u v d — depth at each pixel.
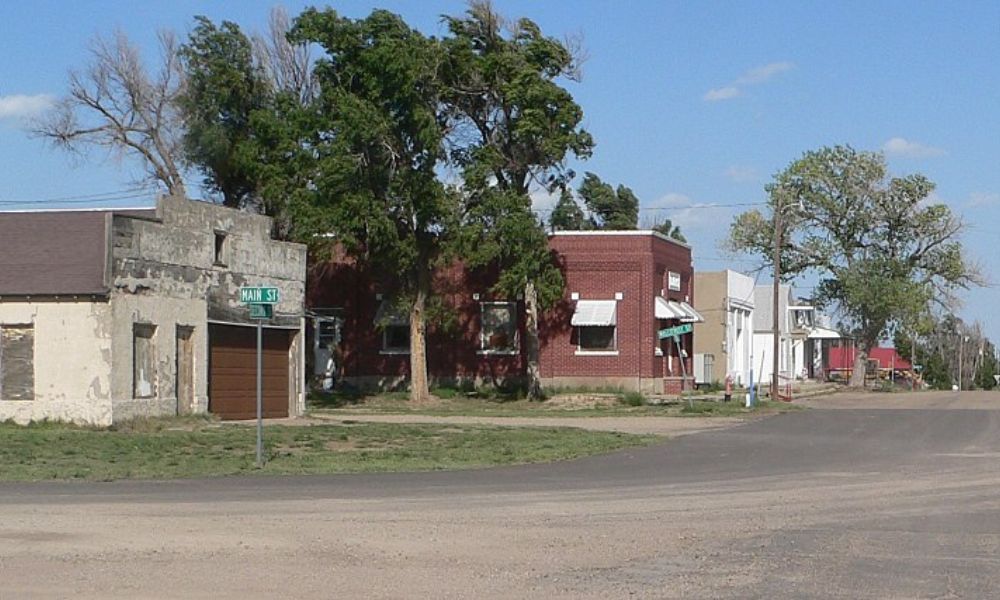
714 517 16.66
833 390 72.25
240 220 37.19
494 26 51.78
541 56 51.38
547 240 52.78
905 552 13.67
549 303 52.28
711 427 37.28
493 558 13.16
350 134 47.94
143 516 16.28
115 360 31.27
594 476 22.53
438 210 49.75
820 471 23.50
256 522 15.73
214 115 54.72
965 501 18.56
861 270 74.00
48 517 16.09
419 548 13.77
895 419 40.81
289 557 13.12
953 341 134.62
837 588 11.51
